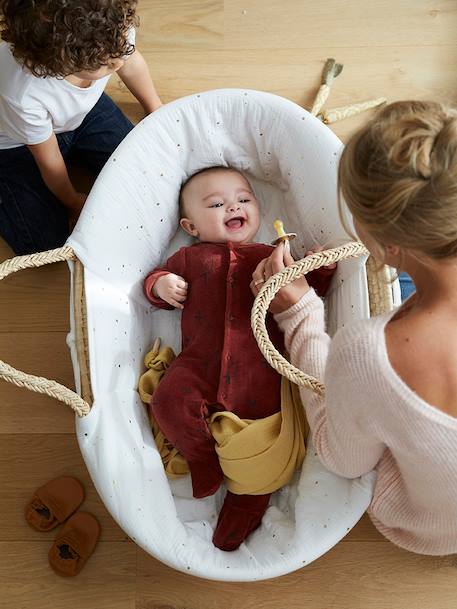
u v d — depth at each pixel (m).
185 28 1.57
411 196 0.61
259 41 1.56
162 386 1.17
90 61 0.98
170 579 1.25
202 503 1.17
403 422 0.74
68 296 1.43
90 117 1.40
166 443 1.20
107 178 1.19
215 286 1.23
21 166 1.38
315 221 1.26
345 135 1.50
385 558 1.24
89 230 1.15
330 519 1.02
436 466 0.79
